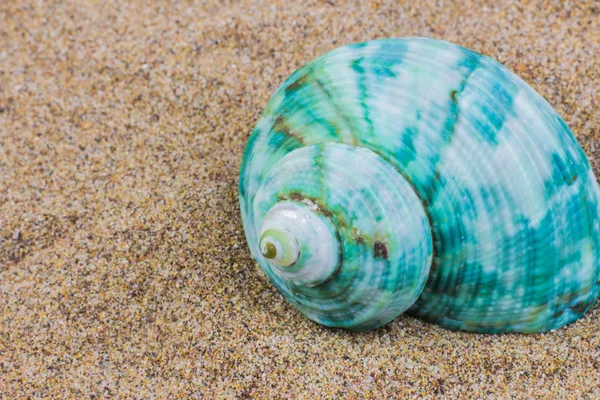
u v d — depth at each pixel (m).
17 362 0.20
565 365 0.20
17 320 0.21
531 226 0.19
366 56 0.20
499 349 0.20
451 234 0.19
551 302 0.20
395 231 0.19
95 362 0.20
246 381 0.20
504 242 0.19
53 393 0.20
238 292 0.21
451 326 0.20
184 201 0.22
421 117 0.19
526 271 0.19
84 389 0.20
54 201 0.22
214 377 0.20
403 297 0.19
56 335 0.21
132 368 0.20
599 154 0.22
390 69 0.19
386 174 0.19
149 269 0.21
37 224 0.22
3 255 0.22
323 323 0.20
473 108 0.19
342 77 0.20
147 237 0.22
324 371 0.20
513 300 0.20
